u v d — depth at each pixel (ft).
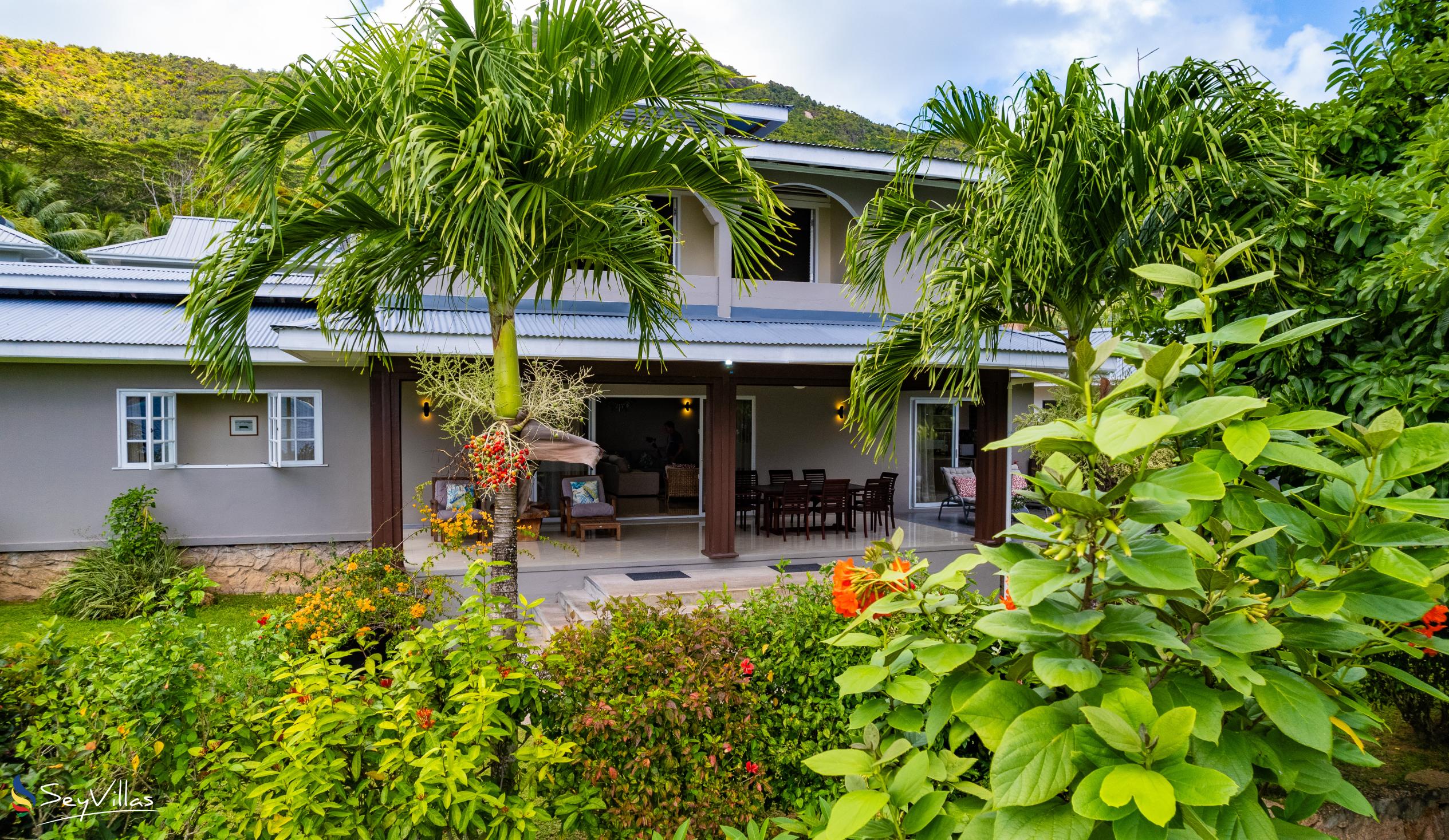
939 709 7.66
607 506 40.06
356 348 26.13
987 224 19.07
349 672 10.00
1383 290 12.42
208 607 33.40
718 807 10.91
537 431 28.78
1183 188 17.57
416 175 13.30
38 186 131.23
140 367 35.60
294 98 15.08
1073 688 5.87
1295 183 15.94
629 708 10.82
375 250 16.89
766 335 34.86
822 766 7.99
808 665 11.71
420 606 20.61
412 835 9.53
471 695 9.64
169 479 35.60
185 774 9.71
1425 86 15.17
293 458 36.99
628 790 10.89
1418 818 13.38
